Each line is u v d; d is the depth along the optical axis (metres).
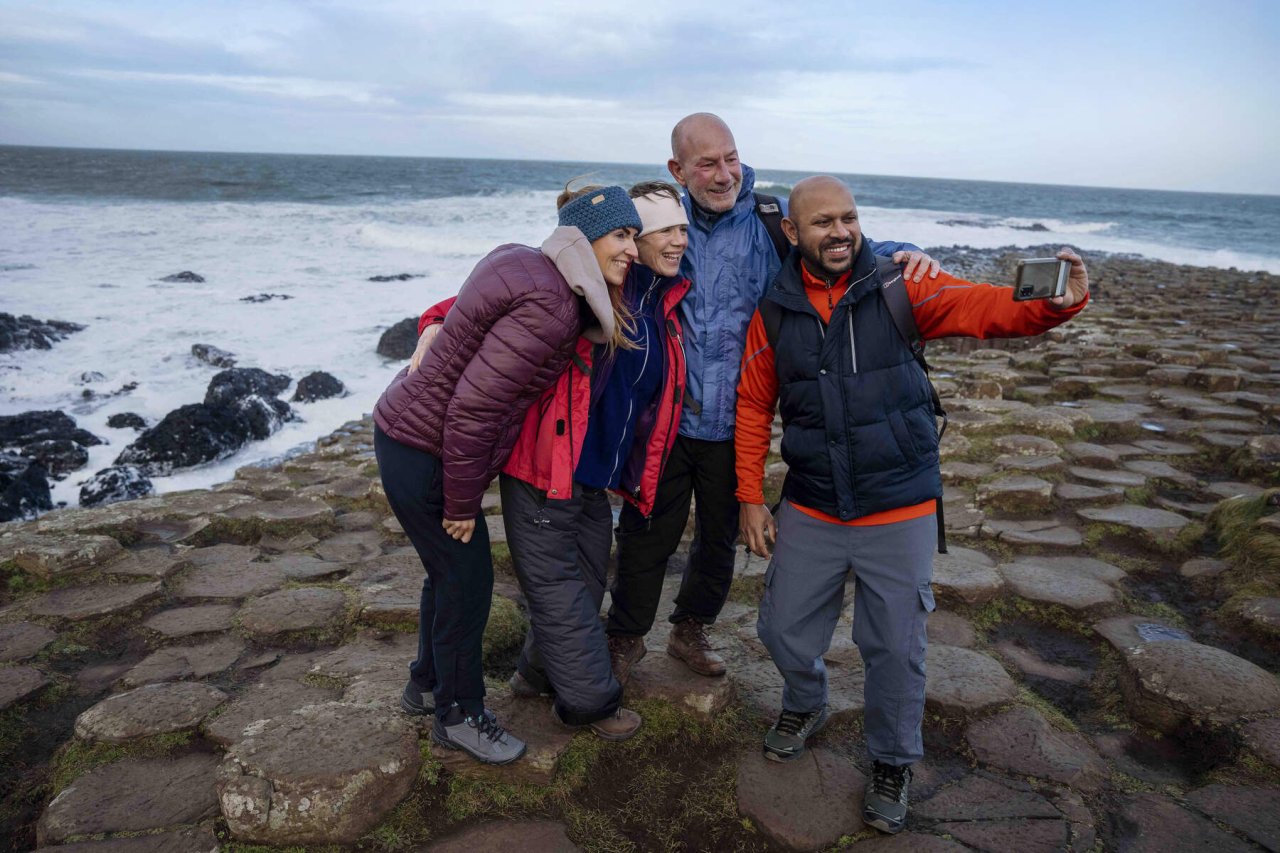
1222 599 3.57
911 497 2.25
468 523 2.20
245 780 2.26
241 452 9.15
